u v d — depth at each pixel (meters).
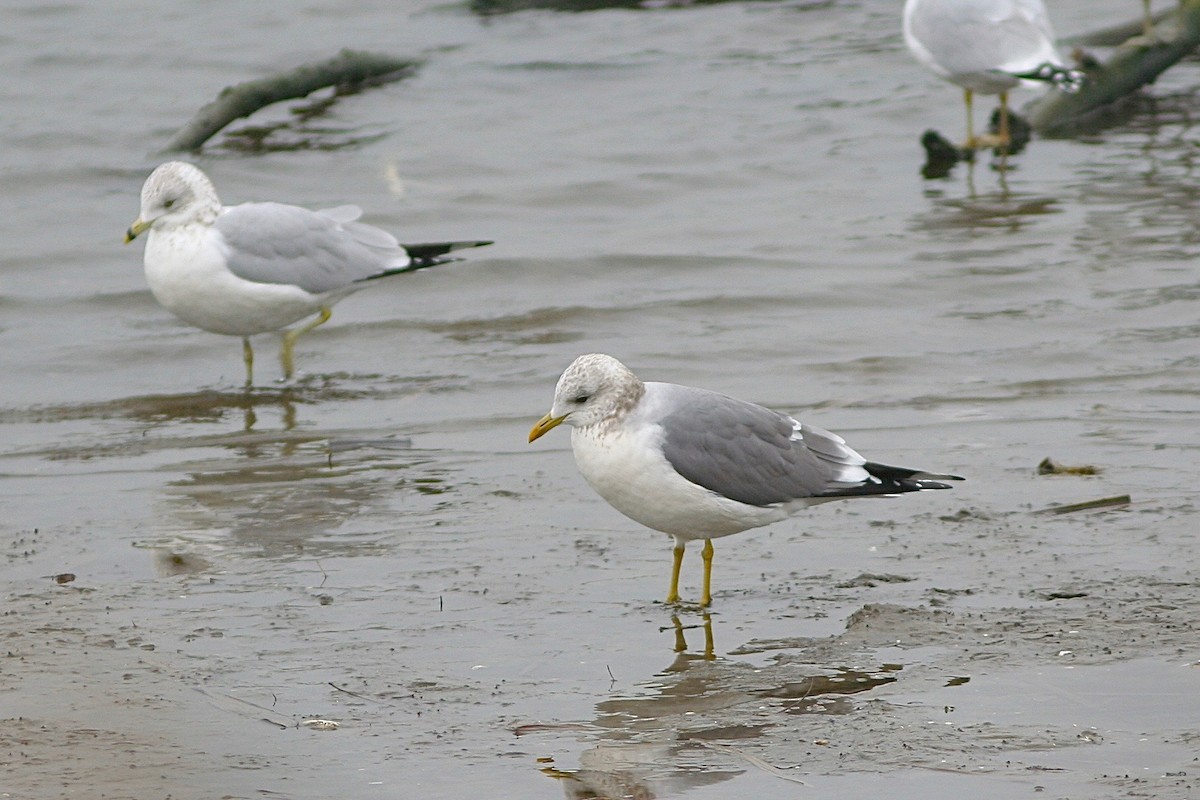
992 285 17.70
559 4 31.62
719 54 28.73
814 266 18.53
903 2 31.81
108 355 16.36
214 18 30.66
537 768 7.70
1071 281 17.73
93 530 11.46
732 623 9.66
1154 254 18.55
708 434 9.80
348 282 15.60
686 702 8.50
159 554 10.94
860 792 7.36
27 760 7.71
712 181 22.20
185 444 13.76
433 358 16.20
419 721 8.29
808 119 25.00
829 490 10.01
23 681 8.73
